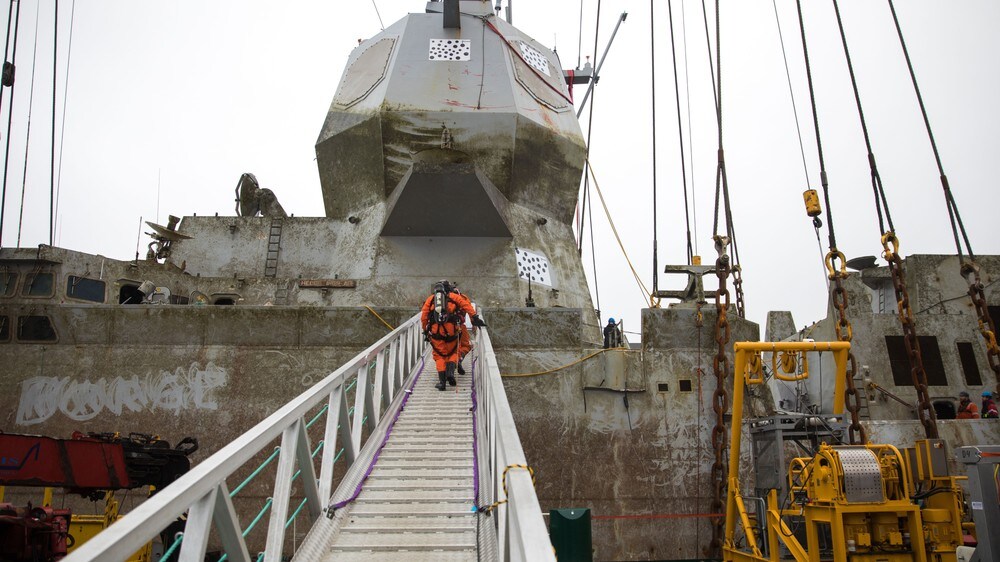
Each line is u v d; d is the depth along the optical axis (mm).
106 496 10141
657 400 12156
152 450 9227
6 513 7551
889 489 8734
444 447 7172
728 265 11750
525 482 3162
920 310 18734
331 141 16938
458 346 9891
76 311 12352
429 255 15438
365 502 5844
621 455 11812
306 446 5059
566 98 18750
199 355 12234
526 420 11961
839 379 10312
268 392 12047
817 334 18000
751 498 10359
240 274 16531
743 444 11953
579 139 17875
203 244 16781
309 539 4961
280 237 16734
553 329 12570
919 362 10383
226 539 3812
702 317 12609
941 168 10672
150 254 16188
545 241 16516
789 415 10164
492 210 14656
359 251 15797
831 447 8906
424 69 16734
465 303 9734
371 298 14961
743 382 10328
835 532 8445
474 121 15969
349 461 6465
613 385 12148
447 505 5805
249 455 3826
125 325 12375
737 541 10672
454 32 17609
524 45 18625
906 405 16516
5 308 12328
